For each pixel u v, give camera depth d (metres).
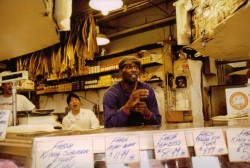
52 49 4.58
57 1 1.36
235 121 1.19
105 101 1.67
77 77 6.30
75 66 4.59
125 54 5.54
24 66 4.89
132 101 1.49
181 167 0.94
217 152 0.89
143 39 5.82
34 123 1.80
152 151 0.89
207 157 0.96
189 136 0.91
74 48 4.37
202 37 1.73
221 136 0.91
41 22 1.41
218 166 0.96
